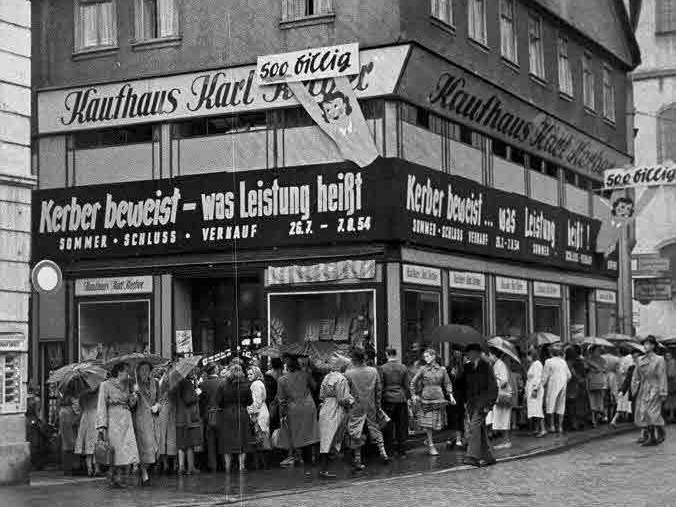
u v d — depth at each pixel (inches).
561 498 582.9
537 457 813.2
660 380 880.9
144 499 614.2
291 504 587.8
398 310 930.1
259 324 991.0
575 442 906.7
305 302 962.7
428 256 992.2
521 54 1200.2
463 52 1051.3
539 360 978.7
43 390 1043.9
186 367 729.0
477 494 607.8
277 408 807.1
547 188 1286.9
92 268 1041.5
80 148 1055.6
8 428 696.4
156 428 734.5
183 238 1006.4
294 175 964.6
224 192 991.6
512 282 1178.6
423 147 987.9
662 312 2058.3
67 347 1045.2
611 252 1477.6
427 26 979.9
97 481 717.3
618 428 1045.8
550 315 1290.6
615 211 1402.6
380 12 941.8
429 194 987.3
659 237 2068.2
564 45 1334.9
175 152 1015.6
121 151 1039.0
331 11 960.9
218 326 1011.3
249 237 980.6
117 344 1027.9
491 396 768.3
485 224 1104.8
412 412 922.1
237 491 650.2
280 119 978.1
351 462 778.8
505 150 1178.6
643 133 2098.9
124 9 1042.1
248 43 989.8
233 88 992.2
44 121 1066.7
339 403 724.7
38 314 1060.5
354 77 948.6
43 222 1063.6
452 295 1035.9
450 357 1012.5
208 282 1021.2
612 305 1498.5
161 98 1019.9
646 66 2094.0
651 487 619.5
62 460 793.6
